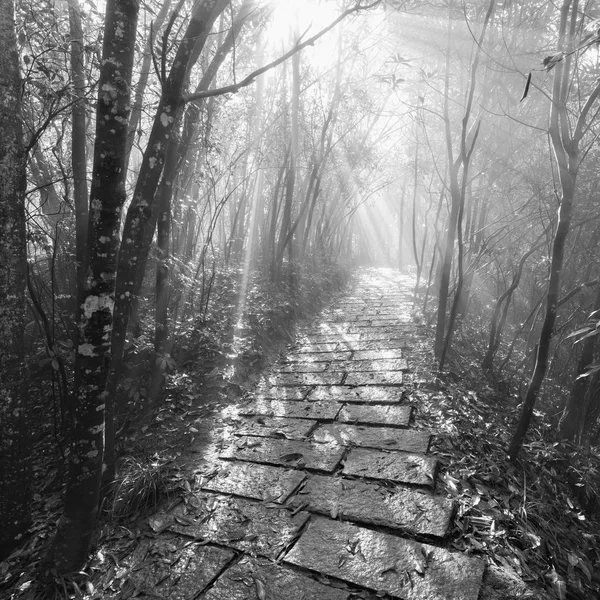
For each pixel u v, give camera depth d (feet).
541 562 8.29
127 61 7.38
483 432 13.29
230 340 19.54
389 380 17.19
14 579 8.54
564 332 20.25
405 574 7.52
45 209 17.84
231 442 12.81
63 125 11.68
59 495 11.07
